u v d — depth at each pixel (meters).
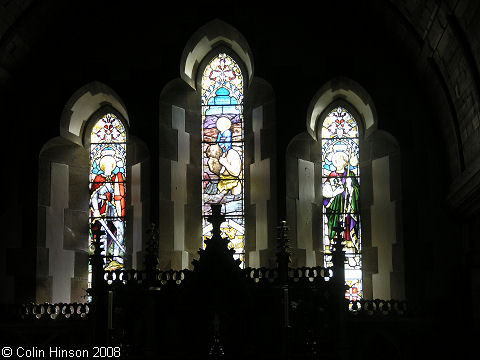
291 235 23.52
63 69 24.58
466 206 21.11
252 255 24.00
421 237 22.89
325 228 24.58
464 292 21.66
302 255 23.69
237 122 25.41
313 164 24.81
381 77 24.06
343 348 19.62
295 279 22.91
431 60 21.97
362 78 24.06
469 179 19.52
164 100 24.59
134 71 24.53
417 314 21.86
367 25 24.45
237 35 24.86
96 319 20.28
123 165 25.25
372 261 23.81
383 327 21.48
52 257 23.91
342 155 25.00
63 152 24.91
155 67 24.52
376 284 23.58
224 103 25.58
